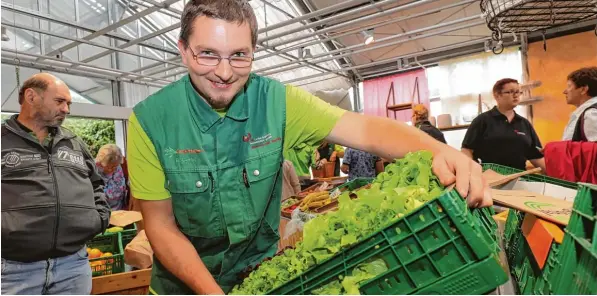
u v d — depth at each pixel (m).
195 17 0.84
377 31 5.72
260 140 1.03
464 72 5.87
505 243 1.04
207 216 1.02
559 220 0.68
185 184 1.00
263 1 4.70
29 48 4.93
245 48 0.86
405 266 0.60
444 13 5.24
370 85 6.82
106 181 3.60
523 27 2.57
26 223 1.71
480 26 5.40
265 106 1.05
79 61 5.02
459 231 0.58
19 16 4.71
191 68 0.89
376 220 0.66
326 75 7.02
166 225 1.05
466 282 0.58
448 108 6.00
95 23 5.33
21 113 1.83
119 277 2.00
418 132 0.92
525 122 2.88
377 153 0.98
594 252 0.49
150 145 1.02
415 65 6.43
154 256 1.15
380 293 0.61
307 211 2.10
